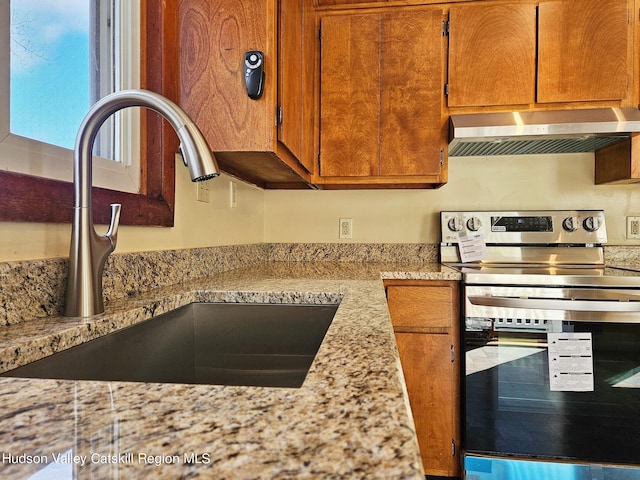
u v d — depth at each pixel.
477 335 1.44
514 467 1.40
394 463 0.26
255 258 1.95
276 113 1.20
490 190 2.04
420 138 1.76
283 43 1.22
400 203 2.11
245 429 0.30
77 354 0.62
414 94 1.76
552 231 1.89
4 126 0.69
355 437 0.29
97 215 0.85
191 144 0.65
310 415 0.32
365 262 2.09
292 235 2.17
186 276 1.21
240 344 1.01
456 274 1.50
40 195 0.71
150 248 1.08
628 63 1.63
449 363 1.51
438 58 1.75
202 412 0.33
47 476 0.24
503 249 1.90
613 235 1.95
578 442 1.38
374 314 0.74
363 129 1.79
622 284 1.38
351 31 1.79
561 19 1.66
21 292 0.65
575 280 1.41
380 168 1.79
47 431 0.30
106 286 0.84
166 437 0.29
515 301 1.41
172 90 1.15
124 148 1.04
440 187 2.04
